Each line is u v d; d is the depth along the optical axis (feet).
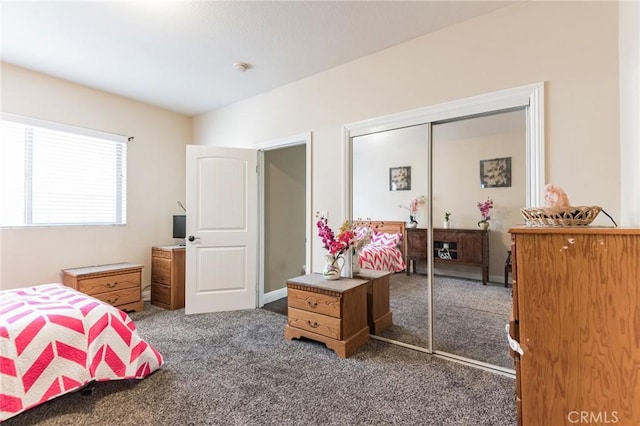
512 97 6.84
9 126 9.70
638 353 3.38
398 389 6.29
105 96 11.86
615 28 5.81
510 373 6.94
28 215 10.11
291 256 14.26
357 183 9.53
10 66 9.65
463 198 7.80
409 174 8.57
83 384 5.73
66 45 8.50
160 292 12.19
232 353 7.95
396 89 8.62
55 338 5.58
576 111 6.15
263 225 12.59
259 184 12.42
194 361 7.50
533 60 6.62
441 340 8.13
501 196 7.30
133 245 12.72
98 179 11.76
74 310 6.14
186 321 10.41
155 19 7.33
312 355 7.84
